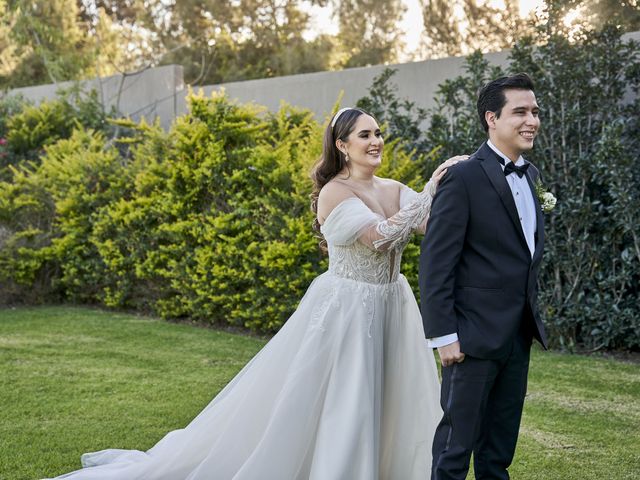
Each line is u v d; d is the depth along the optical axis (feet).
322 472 9.29
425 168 21.89
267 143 23.31
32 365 17.58
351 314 10.00
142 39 64.64
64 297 27.94
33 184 27.22
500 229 8.66
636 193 18.83
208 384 16.08
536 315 8.87
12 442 12.33
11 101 36.29
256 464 9.64
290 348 10.42
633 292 19.99
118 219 24.57
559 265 19.94
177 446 10.85
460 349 8.56
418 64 24.57
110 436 12.69
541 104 20.03
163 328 22.43
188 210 23.31
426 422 10.35
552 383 16.39
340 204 10.06
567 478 11.11
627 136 19.61
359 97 26.25
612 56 19.48
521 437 12.89
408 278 20.62
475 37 54.34
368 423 9.50
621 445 12.48
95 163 26.27
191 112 23.63
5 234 27.30
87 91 36.19
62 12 51.72
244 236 21.76
